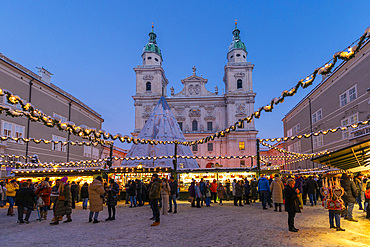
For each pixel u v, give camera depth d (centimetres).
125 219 1120
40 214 1131
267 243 693
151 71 6253
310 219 1056
